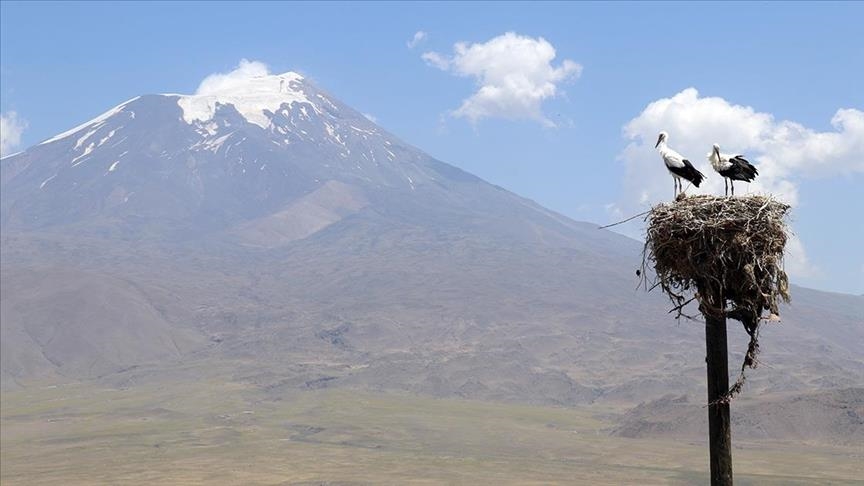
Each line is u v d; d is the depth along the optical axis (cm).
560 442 17812
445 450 16812
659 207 2097
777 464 14400
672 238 2050
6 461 15800
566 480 12988
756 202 2033
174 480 13150
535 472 13850
